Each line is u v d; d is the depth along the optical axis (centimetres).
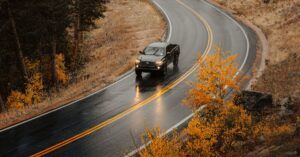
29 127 1658
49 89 2884
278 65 2338
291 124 1250
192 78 2348
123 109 1858
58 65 3036
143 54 2447
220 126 1286
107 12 5184
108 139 1513
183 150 1298
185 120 1695
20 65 2722
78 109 1877
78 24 3391
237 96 1574
